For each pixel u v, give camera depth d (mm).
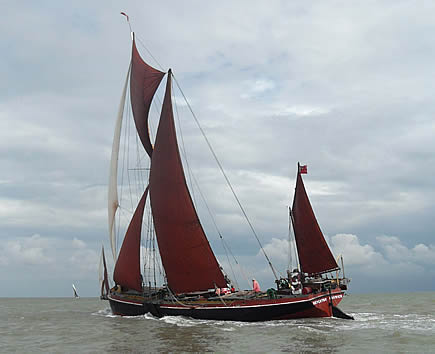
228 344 23188
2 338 28750
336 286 37781
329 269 42344
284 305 31891
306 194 42875
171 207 37031
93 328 31891
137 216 40438
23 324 38062
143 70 42812
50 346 24672
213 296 36094
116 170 46469
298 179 43750
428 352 20844
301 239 43812
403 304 65750
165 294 37500
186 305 33969
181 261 36625
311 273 43375
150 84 42125
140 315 37625
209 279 36250
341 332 26969
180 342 23984
